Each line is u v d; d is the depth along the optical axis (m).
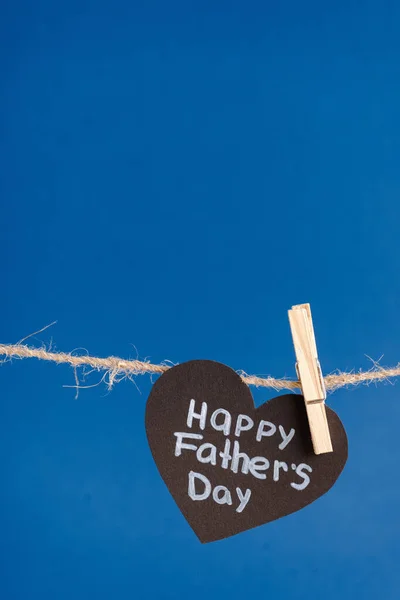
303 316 0.74
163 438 0.77
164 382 0.78
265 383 0.79
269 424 0.77
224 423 0.77
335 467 0.76
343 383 0.85
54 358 0.85
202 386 0.78
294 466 0.77
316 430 0.74
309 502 0.76
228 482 0.77
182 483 0.77
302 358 0.74
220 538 0.76
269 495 0.77
